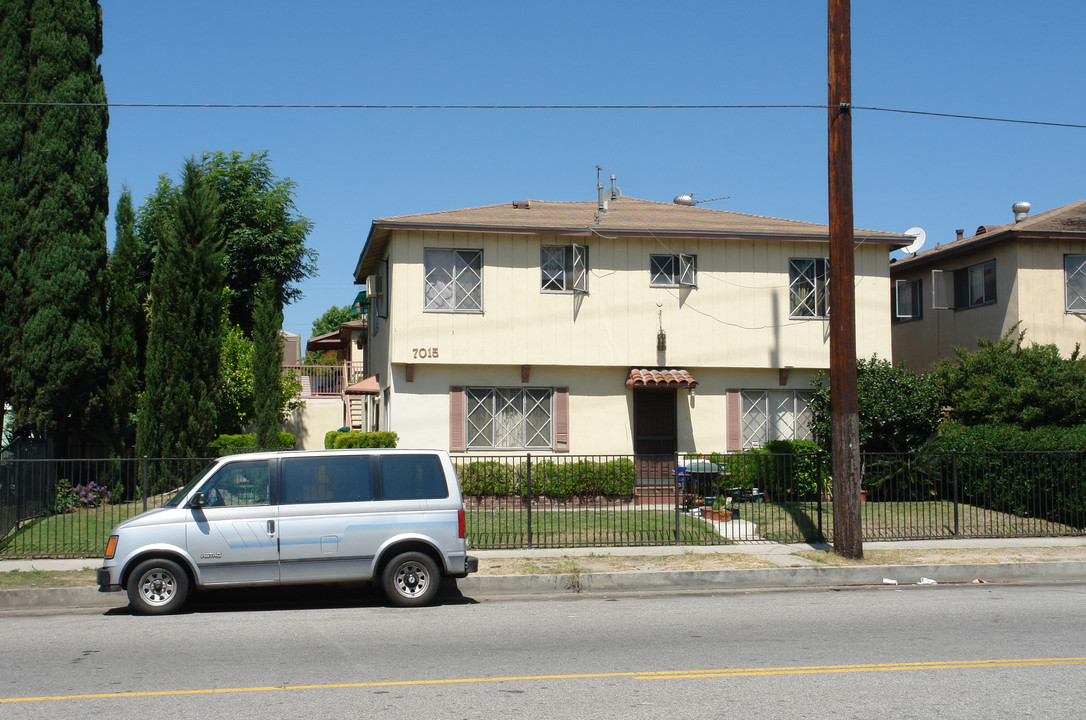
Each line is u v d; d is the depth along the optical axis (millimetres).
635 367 21578
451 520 11258
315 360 49125
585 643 8867
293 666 7961
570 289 21297
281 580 10820
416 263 20688
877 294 22531
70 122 18688
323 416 33312
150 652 8578
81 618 10570
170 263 19672
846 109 13805
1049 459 16672
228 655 8430
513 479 18906
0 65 18391
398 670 7789
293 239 39188
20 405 18156
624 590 12562
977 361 20516
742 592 12383
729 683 7277
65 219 18453
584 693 6992
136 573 10641
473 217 21422
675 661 8062
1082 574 13586
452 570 11219
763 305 22078
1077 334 23250
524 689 7121
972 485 17578
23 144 18469
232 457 11109
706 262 21891
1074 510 16312
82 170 18938
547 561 13516
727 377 22172
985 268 24562
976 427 19016
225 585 10734
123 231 20938
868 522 16781
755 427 22219
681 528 16188
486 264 20984
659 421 21953
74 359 18281
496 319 20953
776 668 7781
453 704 6707
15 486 14859
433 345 20672
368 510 11070
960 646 8633
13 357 17984
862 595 11969
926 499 19219
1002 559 13758
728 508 17375
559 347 21172
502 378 21266
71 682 7434
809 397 22391
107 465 17625
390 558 11164
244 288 37719
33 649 8758
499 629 9633
